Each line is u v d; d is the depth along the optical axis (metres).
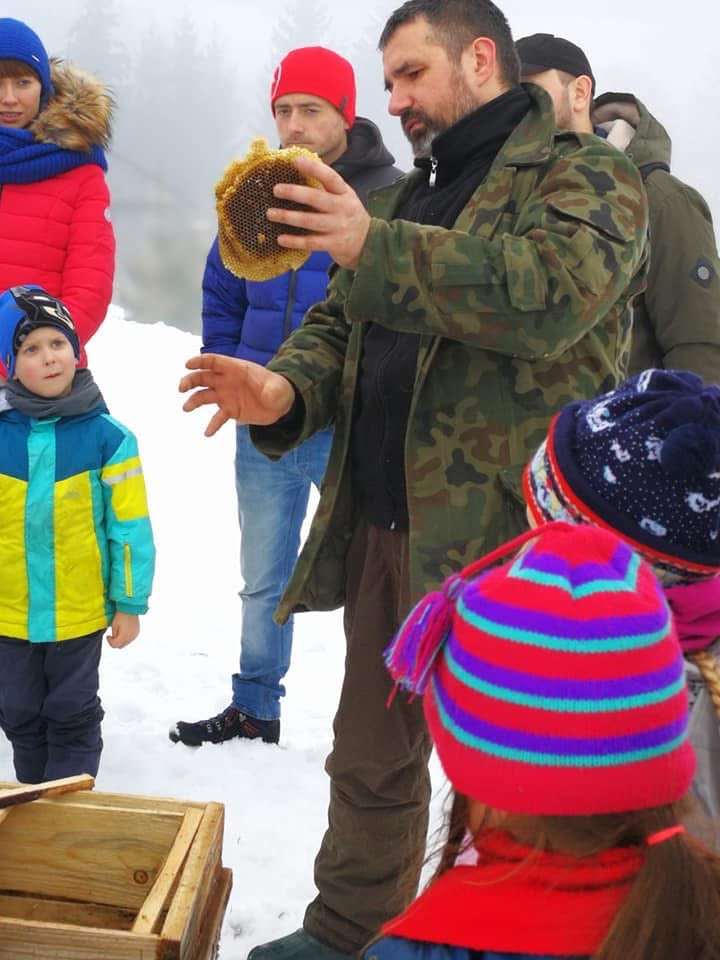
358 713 2.35
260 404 2.28
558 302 1.96
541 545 1.09
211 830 1.85
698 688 1.43
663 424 1.33
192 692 4.11
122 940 1.57
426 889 1.15
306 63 3.57
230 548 6.11
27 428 2.94
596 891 1.02
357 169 3.69
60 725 3.01
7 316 2.95
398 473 2.27
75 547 2.94
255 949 2.38
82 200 3.70
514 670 1.00
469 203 2.19
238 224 2.02
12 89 3.65
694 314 3.12
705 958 0.96
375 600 2.36
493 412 2.13
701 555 1.34
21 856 1.94
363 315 2.00
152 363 9.21
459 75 2.27
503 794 0.99
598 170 2.09
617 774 0.97
